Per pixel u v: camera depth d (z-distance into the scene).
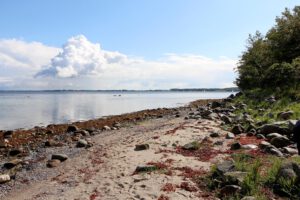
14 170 17.53
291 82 37.41
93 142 24.17
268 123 21.08
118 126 34.03
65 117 53.19
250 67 47.59
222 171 11.88
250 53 49.09
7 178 15.63
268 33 48.09
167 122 33.25
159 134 23.58
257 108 30.84
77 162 18.00
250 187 10.32
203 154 15.76
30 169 17.52
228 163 12.50
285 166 11.03
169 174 12.88
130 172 13.88
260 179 10.95
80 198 11.48
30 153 21.70
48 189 13.54
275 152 14.22
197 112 40.50
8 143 26.05
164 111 52.41
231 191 10.37
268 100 32.31
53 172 16.59
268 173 11.25
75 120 48.12
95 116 54.41
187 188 11.23
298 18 44.97
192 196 10.62
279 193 10.11
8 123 44.56
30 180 15.56
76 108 76.06
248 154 14.25
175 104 87.94
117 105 88.94
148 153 17.16
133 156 16.75
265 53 47.12
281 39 45.16
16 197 13.34
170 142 19.52
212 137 19.69
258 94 39.59
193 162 14.40
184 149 17.23
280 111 25.59
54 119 50.00
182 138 20.44
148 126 31.84
